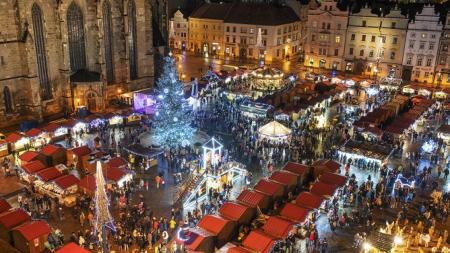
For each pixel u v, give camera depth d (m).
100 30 92.19
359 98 107.88
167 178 62.34
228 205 49.47
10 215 46.53
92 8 91.44
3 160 66.75
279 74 106.38
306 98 96.81
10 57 80.94
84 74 91.38
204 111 92.06
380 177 63.41
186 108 71.69
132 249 45.75
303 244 47.50
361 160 67.31
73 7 88.38
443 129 78.50
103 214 36.12
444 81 122.62
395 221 52.03
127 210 52.56
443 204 54.22
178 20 169.25
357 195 57.19
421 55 124.12
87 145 73.06
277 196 54.16
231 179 60.28
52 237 45.44
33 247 44.38
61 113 90.81
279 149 71.38
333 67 139.38
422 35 122.62
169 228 49.56
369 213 52.47
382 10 129.25
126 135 78.75
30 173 57.72
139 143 71.19
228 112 91.62
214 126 83.62
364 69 134.25
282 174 57.72
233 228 47.03
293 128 81.50
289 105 90.44
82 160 63.19
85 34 91.69
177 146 69.75
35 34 83.38
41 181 56.59
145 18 104.12
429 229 48.69
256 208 50.28
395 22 126.06
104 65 95.19
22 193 57.06
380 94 107.44
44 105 87.62
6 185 59.22
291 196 55.94
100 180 35.19
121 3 96.69
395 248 43.38
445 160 70.62
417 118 83.06
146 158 65.31
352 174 63.00
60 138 76.69
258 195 51.69
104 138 77.06
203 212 52.94
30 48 81.06
